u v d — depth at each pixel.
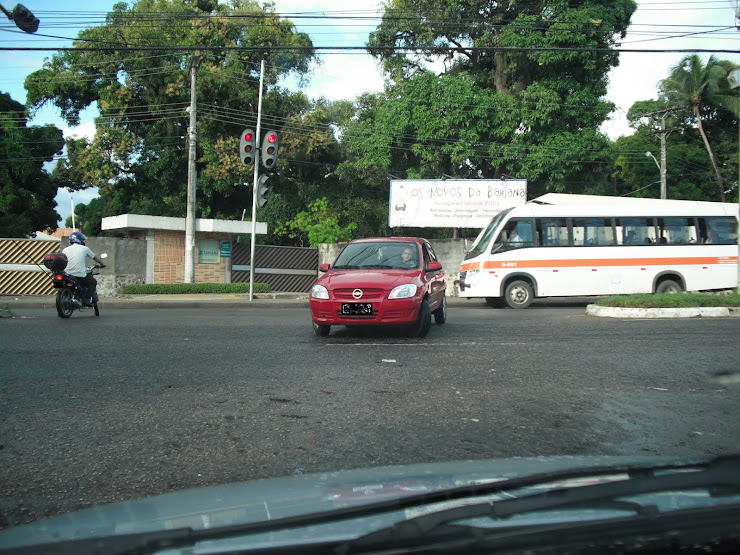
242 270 22.30
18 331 9.59
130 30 28.42
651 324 10.39
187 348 7.92
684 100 33.97
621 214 16.03
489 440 4.13
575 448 3.99
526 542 0.88
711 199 38.22
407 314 8.53
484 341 8.59
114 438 4.14
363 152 28.69
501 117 25.14
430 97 26.25
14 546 1.10
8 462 3.68
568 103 25.02
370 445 4.00
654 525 0.90
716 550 0.88
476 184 22.11
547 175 26.25
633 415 4.81
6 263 19.12
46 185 32.16
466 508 1.04
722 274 16.03
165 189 31.02
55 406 4.97
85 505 3.04
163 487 3.27
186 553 0.96
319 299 8.71
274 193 33.16
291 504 1.36
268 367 6.62
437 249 21.70
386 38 29.19
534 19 25.08
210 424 4.47
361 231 30.86
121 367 6.60
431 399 5.25
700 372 6.41
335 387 5.67
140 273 20.12
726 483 1.05
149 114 29.41
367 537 0.94
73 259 11.97
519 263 15.77
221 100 29.80
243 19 30.11
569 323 10.82
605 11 25.19
